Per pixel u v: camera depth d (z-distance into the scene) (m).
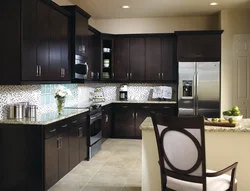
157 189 3.10
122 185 3.86
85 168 4.62
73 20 4.89
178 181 2.38
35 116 3.90
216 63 6.38
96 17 7.14
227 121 3.05
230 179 2.43
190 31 6.49
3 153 3.47
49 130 3.53
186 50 6.55
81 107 5.32
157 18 7.15
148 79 7.04
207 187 2.27
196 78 6.42
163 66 6.96
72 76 4.93
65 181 4.02
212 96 6.38
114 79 7.15
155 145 3.08
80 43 5.15
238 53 6.39
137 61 7.06
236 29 6.38
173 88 7.20
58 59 4.39
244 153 2.91
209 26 6.95
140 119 6.91
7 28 3.35
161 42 6.96
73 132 4.39
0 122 3.46
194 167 2.21
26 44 3.43
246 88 6.39
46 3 3.95
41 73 3.81
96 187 3.79
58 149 3.81
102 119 6.26
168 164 2.37
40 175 3.39
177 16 7.01
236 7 6.14
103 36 6.90
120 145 6.25
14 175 3.46
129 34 7.00
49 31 4.05
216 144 2.95
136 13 6.71
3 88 3.63
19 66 3.34
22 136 3.42
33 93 4.37
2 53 3.38
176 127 2.22
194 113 6.43
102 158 5.21
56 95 4.39
